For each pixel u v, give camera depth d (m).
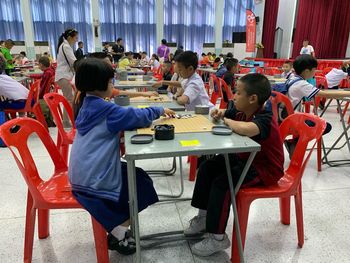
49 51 10.88
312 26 11.37
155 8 11.73
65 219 1.95
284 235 1.81
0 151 3.20
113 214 1.33
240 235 1.47
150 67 7.82
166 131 1.22
